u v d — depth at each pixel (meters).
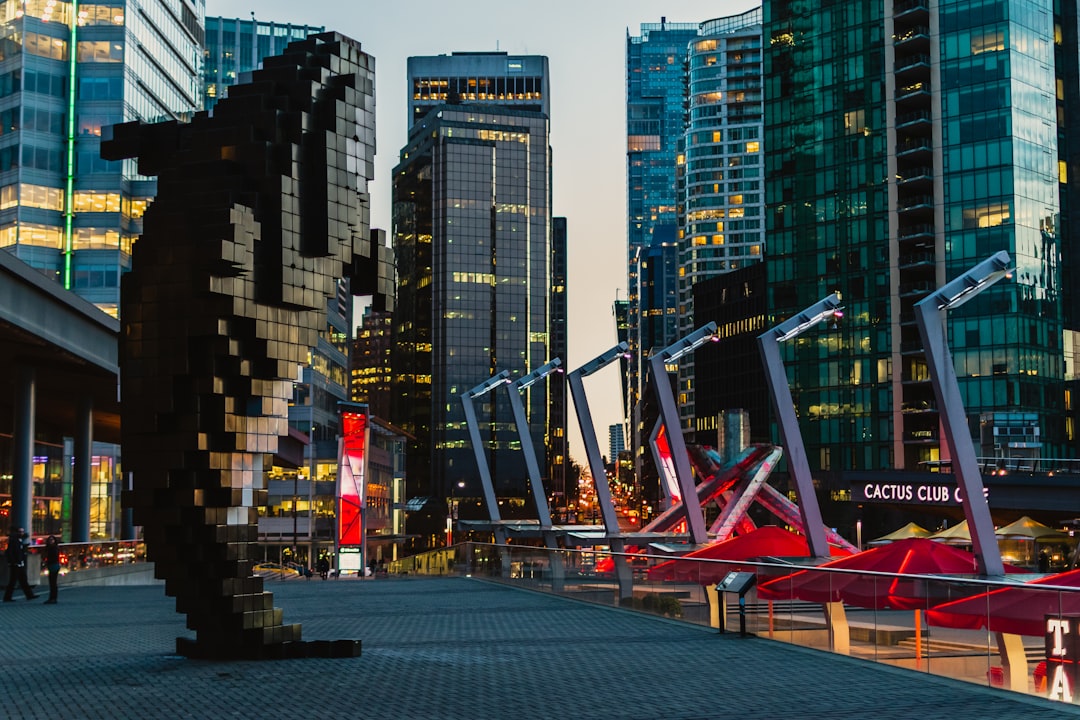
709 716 11.72
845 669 15.48
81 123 122.81
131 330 16.62
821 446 151.62
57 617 25.42
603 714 11.83
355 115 17.98
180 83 146.38
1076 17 146.75
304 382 151.88
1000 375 134.38
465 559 44.25
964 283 34.28
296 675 14.86
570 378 67.69
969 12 141.25
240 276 16.39
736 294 198.75
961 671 14.66
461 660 16.50
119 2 124.25
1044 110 142.00
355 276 18.56
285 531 153.00
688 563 22.81
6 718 11.48
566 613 25.31
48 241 120.81
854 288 149.50
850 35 151.12
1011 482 96.06
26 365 50.81
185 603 16.73
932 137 143.62
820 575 17.84
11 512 50.00
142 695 13.09
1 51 122.75
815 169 154.12
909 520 137.00
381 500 173.50
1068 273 146.00
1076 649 12.89
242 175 16.83
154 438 16.61
